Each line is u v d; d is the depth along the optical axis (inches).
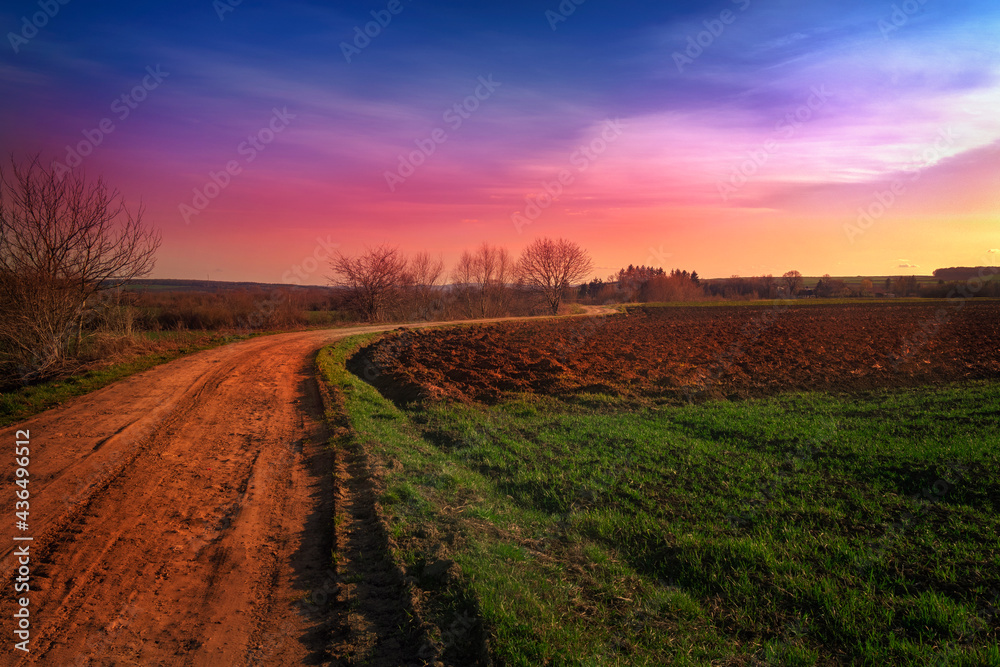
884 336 1263.5
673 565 248.5
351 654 180.2
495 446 463.2
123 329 919.7
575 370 868.6
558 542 272.7
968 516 283.6
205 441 449.4
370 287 2105.1
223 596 220.7
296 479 369.1
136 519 290.5
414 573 228.7
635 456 418.6
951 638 186.5
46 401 552.7
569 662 170.4
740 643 191.5
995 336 1196.5
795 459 400.5
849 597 213.8
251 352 1014.4
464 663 171.6
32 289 688.4
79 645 183.8
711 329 1529.3
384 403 650.8
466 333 1498.5
